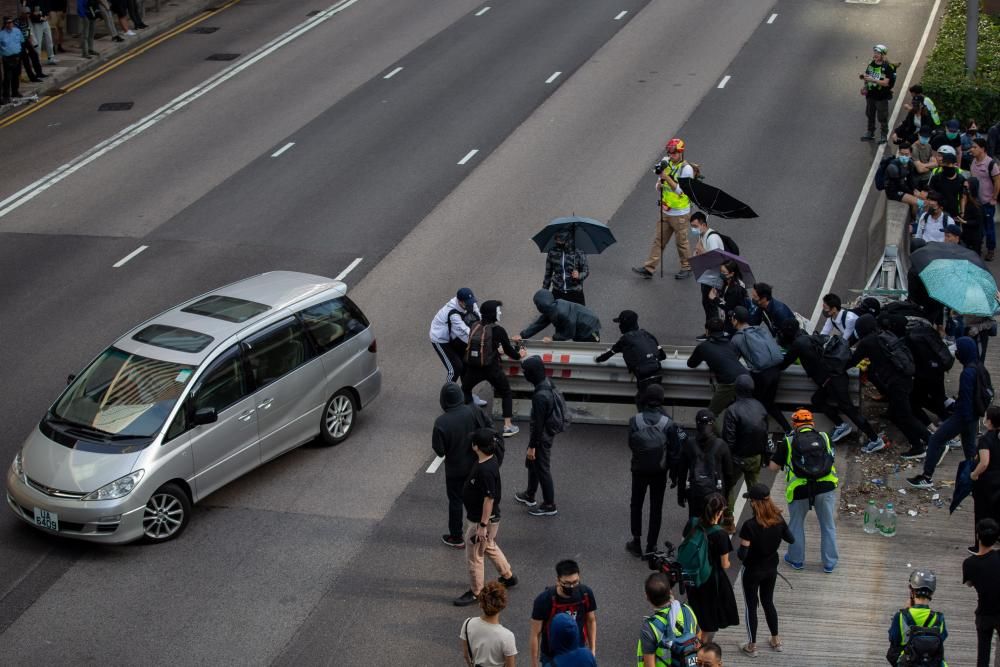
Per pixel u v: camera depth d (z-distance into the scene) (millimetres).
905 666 10617
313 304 16078
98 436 14164
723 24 34188
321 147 26859
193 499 14477
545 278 17969
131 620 12875
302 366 15641
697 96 29031
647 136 26828
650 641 10469
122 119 29000
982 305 15938
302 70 31844
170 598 13227
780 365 15469
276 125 28234
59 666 12188
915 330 15742
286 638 12602
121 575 13609
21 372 18125
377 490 15312
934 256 16625
